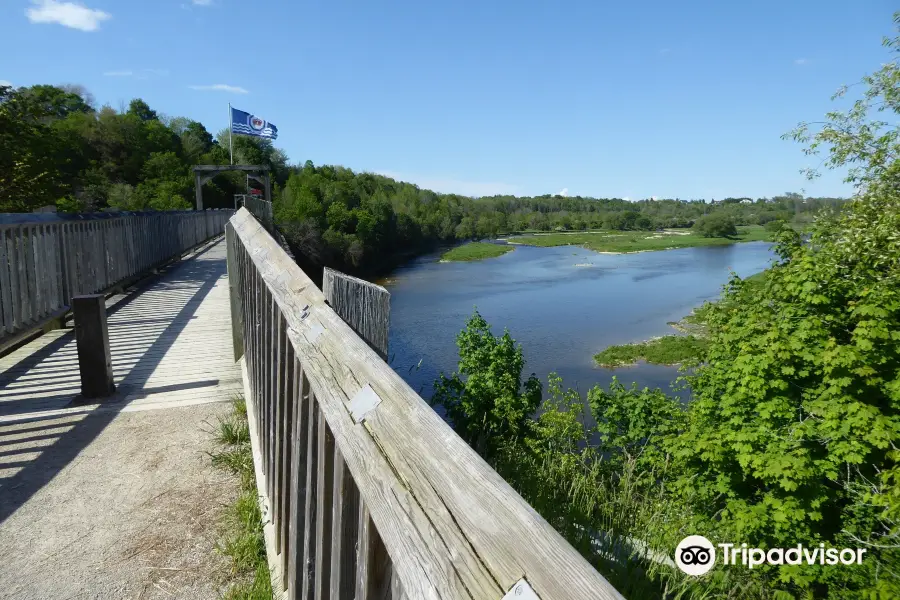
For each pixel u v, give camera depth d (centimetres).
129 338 614
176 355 546
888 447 555
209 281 1069
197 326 679
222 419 384
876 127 784
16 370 482
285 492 202
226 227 538
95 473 309
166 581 222
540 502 395
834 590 501
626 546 354
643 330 2558
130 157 4997
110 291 820
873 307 582
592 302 3275
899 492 472
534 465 522
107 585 220
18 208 1434
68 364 500
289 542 191
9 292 503
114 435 358
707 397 734
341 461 122
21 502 279
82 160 4500
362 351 147
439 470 89
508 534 71
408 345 2088
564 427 714
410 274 4694
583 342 2336
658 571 331
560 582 62
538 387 806
